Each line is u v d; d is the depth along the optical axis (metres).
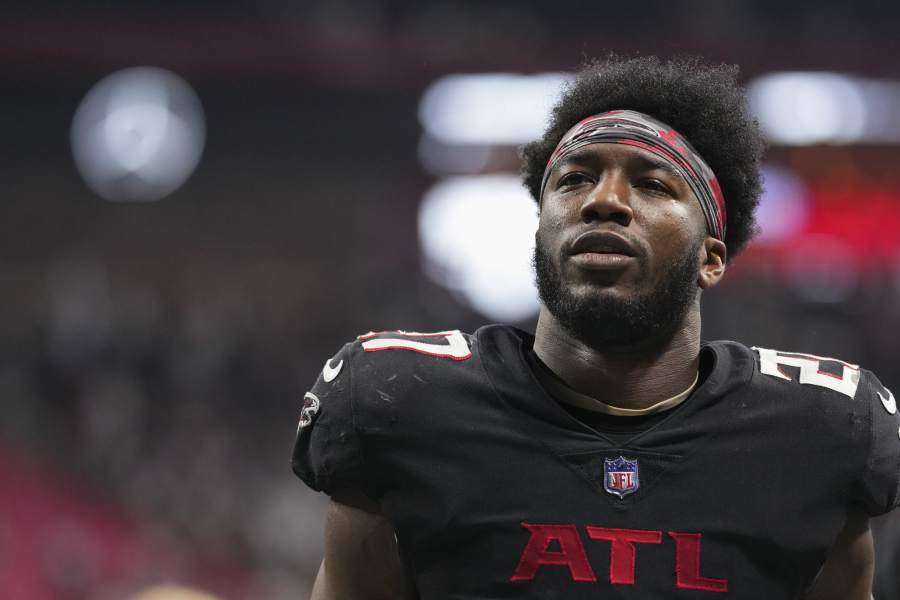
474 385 5.79
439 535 5.60
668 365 5.86
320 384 6.03
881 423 5.89
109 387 44.66
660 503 5.52
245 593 37.81
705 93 6.29
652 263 5.62
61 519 38.56
